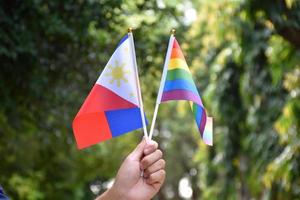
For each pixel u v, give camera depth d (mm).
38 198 18703
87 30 9602
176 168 34156
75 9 9484
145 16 10344
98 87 3297
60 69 10234
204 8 10789
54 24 9219
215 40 11305
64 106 10734
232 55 14719
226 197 17141
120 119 3318
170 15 10586
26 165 16172
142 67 10531
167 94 3428
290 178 12125
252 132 15062
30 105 10227
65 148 13219
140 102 3307
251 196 17078
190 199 34812
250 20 8945
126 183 3041
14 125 10820
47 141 12188
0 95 9672
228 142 16641
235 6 9461
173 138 32500
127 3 10164
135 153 3104
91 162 20188
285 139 12102
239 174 16828
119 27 10203
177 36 10883
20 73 9617
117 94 3299
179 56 3494
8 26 8984
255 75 14188
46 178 18906
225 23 10523
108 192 3062
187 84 3439
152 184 3062
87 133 3297
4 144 13812
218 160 16922
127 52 3346
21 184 16844
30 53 9297
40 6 9188
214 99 16125
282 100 14438
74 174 19875
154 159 3070
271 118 14594
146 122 3305
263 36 10656
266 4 8508
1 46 8758
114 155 21812
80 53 10109
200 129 3434
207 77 17469
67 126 11117
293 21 8508
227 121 16312
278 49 10789
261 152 14695
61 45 9977
